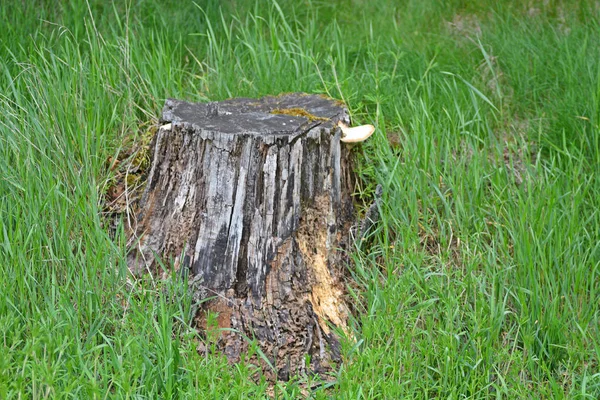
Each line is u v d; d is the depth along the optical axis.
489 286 3.84
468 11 4.92
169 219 3.82
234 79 4.43
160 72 4.35
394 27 4.85
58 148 3.96
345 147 3.91
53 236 3.78
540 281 3.84
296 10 4.94
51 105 4.08
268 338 3.71
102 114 4.19
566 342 3.71
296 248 3.77
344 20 4.95
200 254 3.76
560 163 4.14
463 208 3.99
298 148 3.75
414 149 4.11
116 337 3.56
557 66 4.56
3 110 4.04
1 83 4.26
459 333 3.67
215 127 3.77
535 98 4.48
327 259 3.84
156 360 3.56
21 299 3.62
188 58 4.63
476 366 3.59
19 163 3.90
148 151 4.04
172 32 4.68
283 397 3.58
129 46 4.39
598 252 3.93
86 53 4.34
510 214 3.96
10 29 4.46
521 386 3.59
